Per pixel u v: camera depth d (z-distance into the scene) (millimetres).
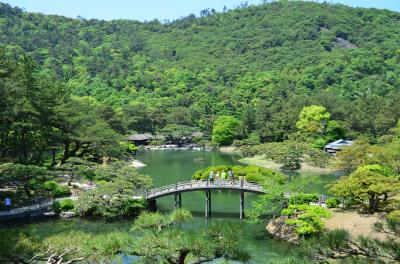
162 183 62281
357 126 94562
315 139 88875
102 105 116875
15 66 56250
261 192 42906
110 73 183250
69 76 181500
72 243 13367
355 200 39219
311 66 178375
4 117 49625
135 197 45219
